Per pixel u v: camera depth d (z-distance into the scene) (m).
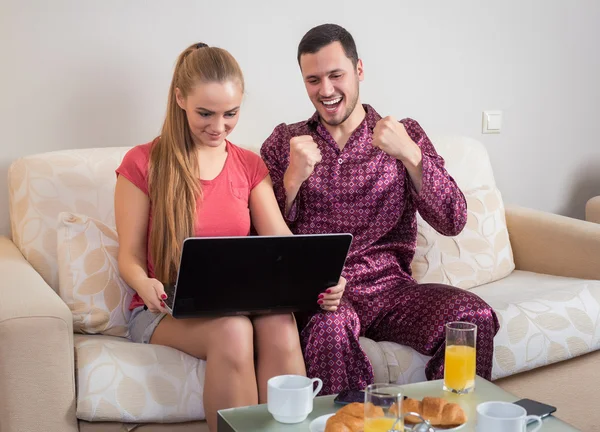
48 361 1.61
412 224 2.12
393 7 2.77
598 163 3.32
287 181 1.98
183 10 2.46
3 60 2.27
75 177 2.15
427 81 2.88
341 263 1.70
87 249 1.93
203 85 1.82
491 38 2.97
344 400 1.43
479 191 2.59
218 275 1.61
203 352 1.73
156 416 1.69
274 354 1.72
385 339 2.00
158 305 1.76
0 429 1.60
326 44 1.99
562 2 3.11
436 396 1.48
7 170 2.31
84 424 1.67
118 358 1.70
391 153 1.95
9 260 1.99
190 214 1.87
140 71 2.43
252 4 2.55
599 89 3.26
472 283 2.40
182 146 1.91
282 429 1.34
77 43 2.34
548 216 2.59
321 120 2.11
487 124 3.01
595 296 2.19
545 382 2.11
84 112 2.38
